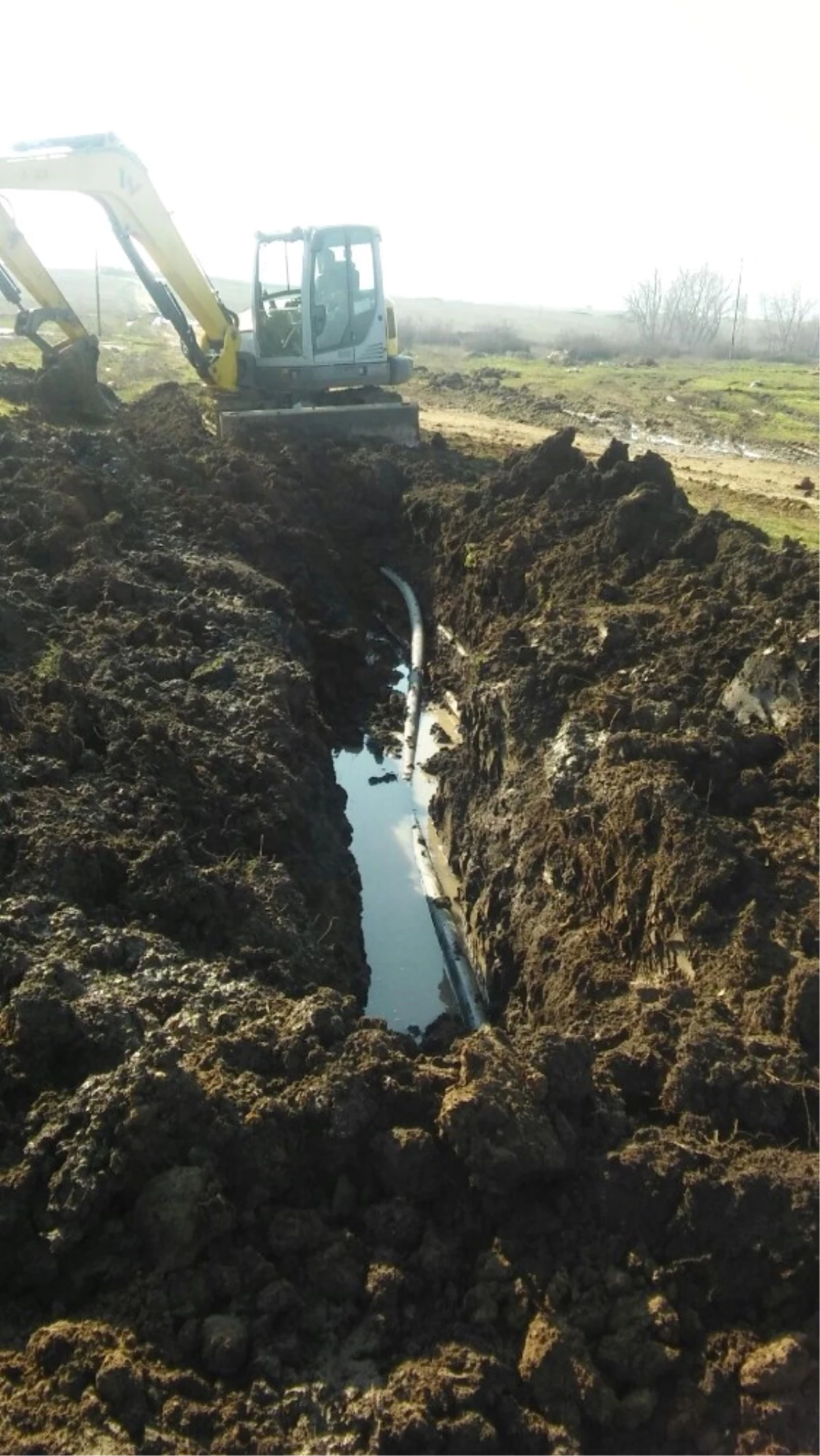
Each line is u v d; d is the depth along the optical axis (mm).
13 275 20219
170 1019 6668
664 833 8617
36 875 7590
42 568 13141
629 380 35156
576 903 9453
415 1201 5844
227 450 17953
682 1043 6719
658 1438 5172
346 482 18750
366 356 20328
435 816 13023
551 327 91500
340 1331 5355
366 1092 6113
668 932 8148
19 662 10656
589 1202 5863
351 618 16953
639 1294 5535
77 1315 5246
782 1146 6176
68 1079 6152
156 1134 5648
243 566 14781
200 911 7918
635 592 12656
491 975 10094
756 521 15961
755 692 10016
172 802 9078
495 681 12359
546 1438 4996
